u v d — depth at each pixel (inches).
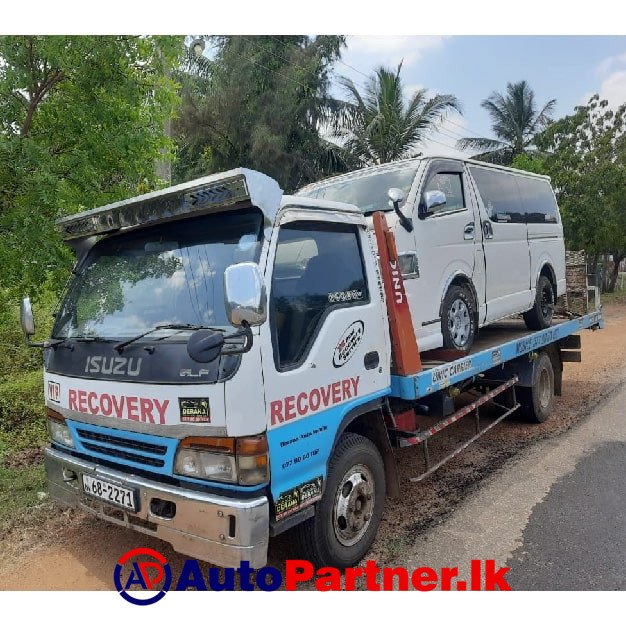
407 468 222.7
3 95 218.8
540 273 289.6
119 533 173.3
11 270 227.0
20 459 231.3
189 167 992.9
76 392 141.1
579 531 170.9
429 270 198.7
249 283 108.6
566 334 304.2
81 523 179.5
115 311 143.7
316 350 136.7
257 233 129.0
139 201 140.8
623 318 741.9
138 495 128.4
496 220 249.0
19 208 220.4
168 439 124.6
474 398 245.4
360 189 213.8
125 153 235.5
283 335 129.9
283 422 126.5
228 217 134.7
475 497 196.5
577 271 339.9
